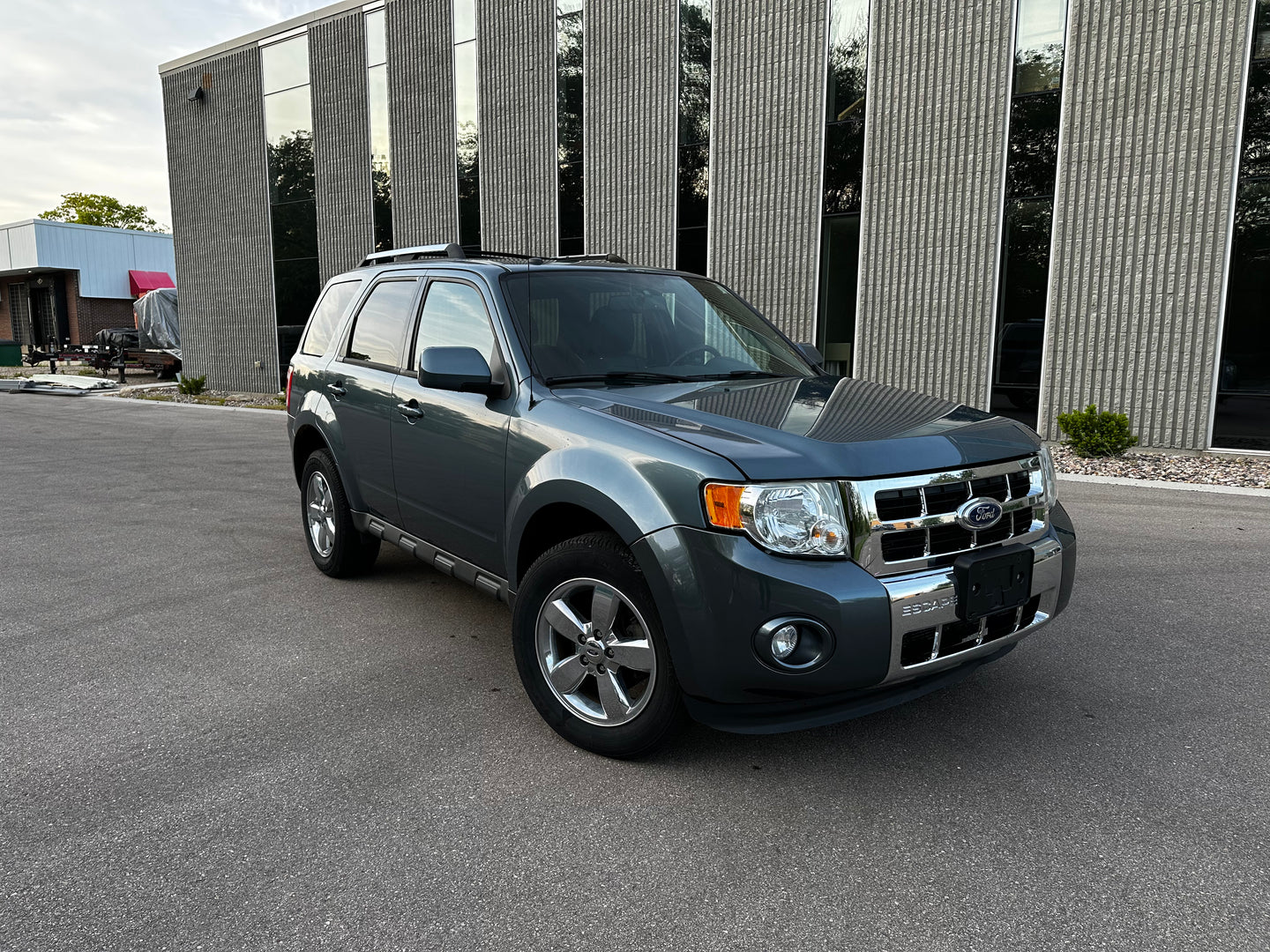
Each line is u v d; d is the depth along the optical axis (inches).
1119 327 408.5
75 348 1148.5
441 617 172.6
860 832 97.9
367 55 689.0
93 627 167.0
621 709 111.7
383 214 706.2
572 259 164.1
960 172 439.5
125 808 102.7
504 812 102.0
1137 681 140.0
